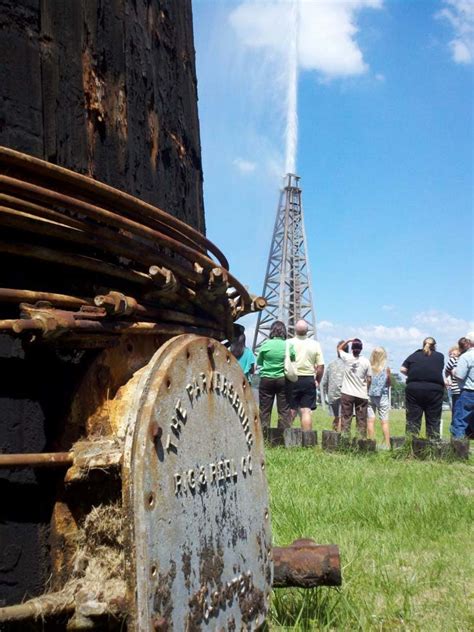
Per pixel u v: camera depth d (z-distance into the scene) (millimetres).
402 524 6945
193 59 4219
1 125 2635
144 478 2521
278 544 6020
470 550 6242
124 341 2846
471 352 15211
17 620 2350
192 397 2916
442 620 4457
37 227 2543
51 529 2596
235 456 3285
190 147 4055
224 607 3057
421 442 13461
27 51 2734
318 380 15242
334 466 11523
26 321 2355
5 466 2406
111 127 3135
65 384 2709
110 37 3166
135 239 3170
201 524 2906
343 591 4684
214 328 3545
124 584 2523
